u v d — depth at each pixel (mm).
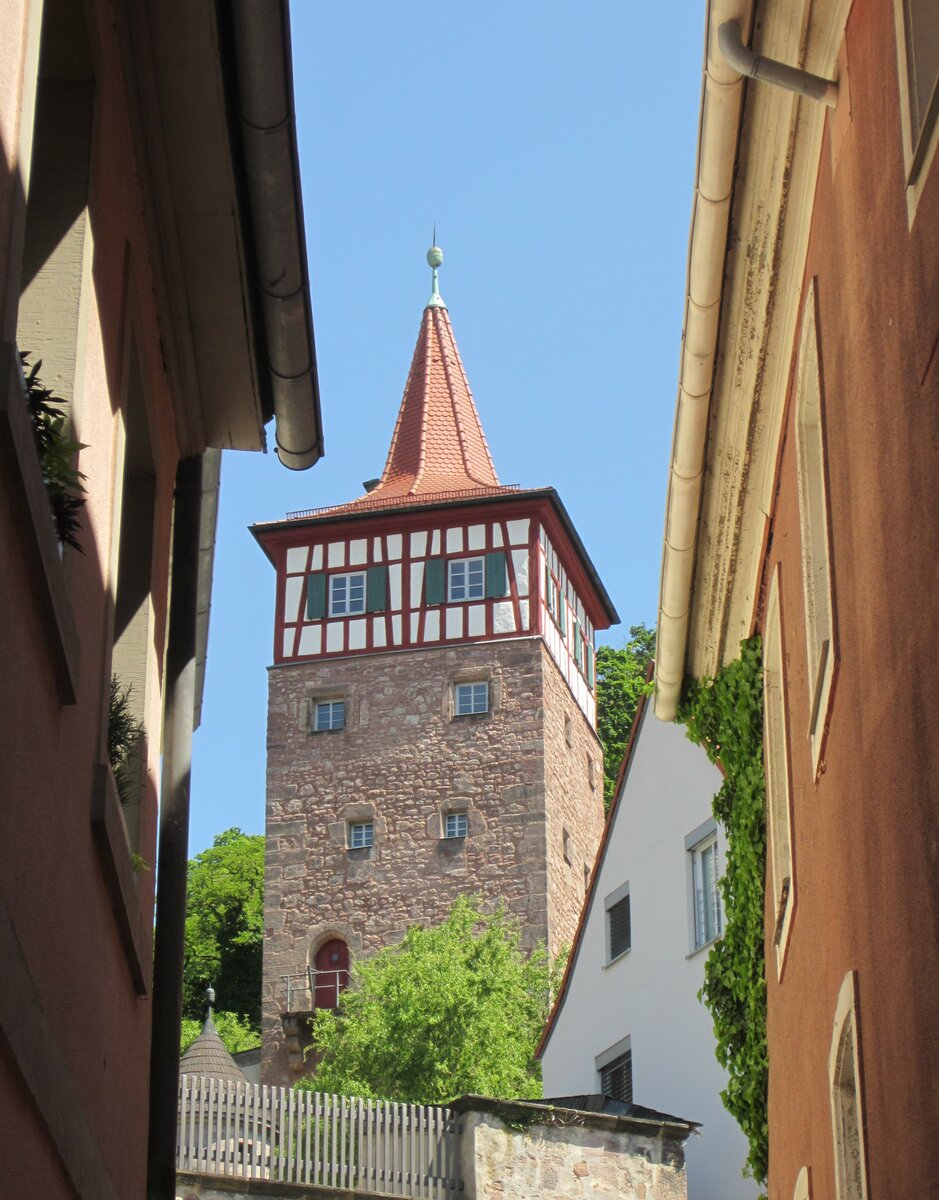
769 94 7496
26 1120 4945
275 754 50219
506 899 47438
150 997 7957
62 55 6188
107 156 6480
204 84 7168
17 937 4836
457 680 49906
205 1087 19016
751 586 10570
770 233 8180
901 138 5656
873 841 6336
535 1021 38156
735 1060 11641
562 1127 19828
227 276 8125
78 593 5777
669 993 21312
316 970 48000
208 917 62469
